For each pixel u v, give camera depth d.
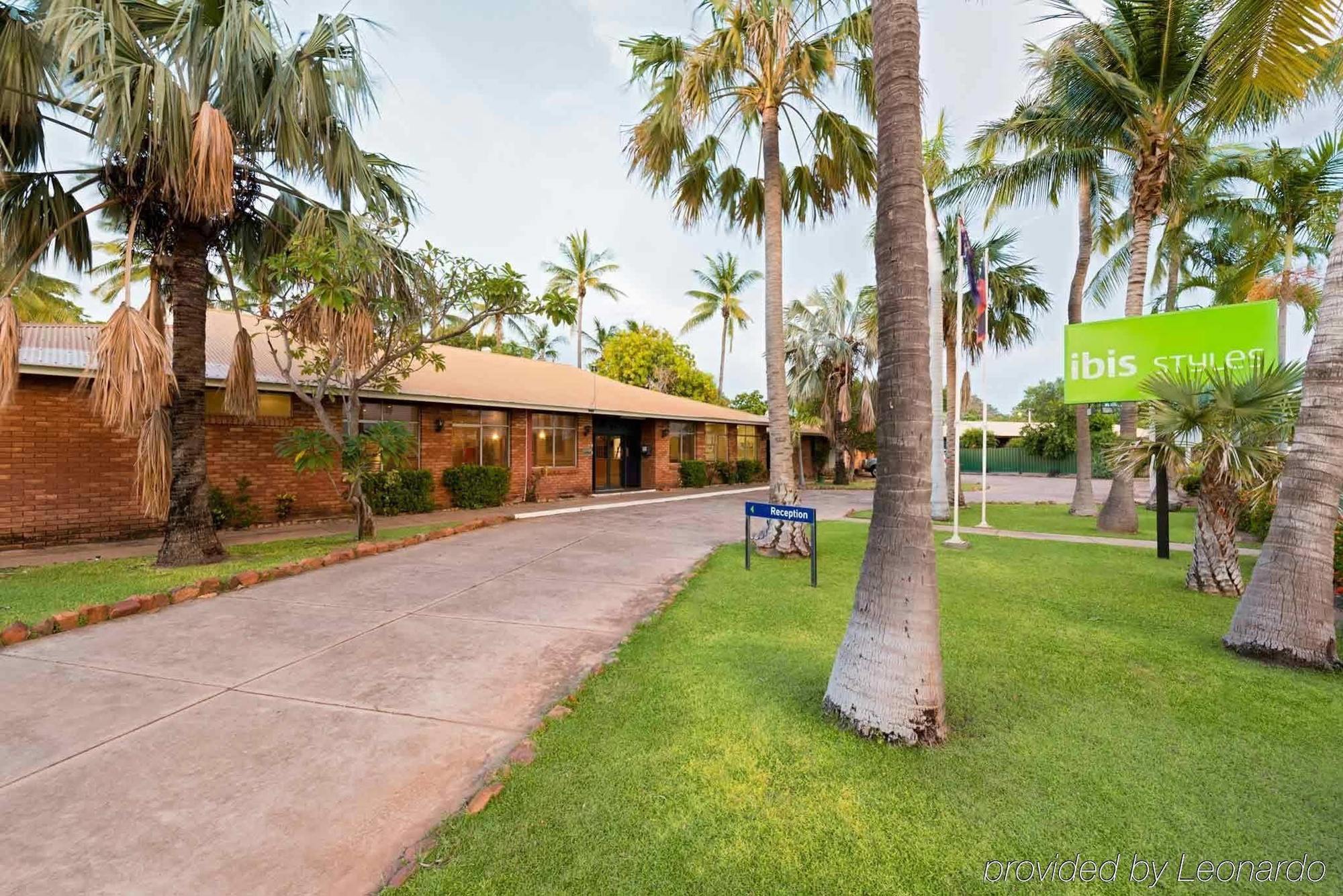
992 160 12.88
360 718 3.21
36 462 8.14
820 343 22.92
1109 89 10.15
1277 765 2.75
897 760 2.78
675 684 3.66
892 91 3.15
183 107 5.66
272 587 6.05
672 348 31.94
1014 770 2.69
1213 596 5.88
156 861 2.09
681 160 8.77
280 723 3.14
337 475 11.11
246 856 2.12
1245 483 5.83
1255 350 7.61
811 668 3.94
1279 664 4.02
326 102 6.95
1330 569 4.05
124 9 5.82
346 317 7.18
